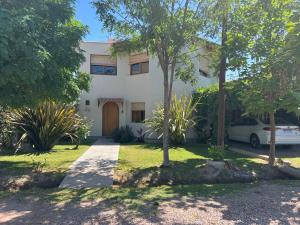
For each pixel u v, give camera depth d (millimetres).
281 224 6602
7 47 7938
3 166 12008
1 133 16750
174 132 19688
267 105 11508
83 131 18078
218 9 11094
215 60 13211
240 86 11898
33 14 9133
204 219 6848
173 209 7496
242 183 10594
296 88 11156
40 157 14438
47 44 10008
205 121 20750
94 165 12391
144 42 11359
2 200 8242
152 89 23031
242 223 6633
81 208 7543
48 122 16516
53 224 6504
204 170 11164
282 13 10961
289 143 16781
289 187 9812
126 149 17562
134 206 7688
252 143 18094
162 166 11828
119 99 24719
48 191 9141
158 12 10531
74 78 13211
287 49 10312
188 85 22781
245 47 11125
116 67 24969
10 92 9930
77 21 12008
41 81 10016
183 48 12312
